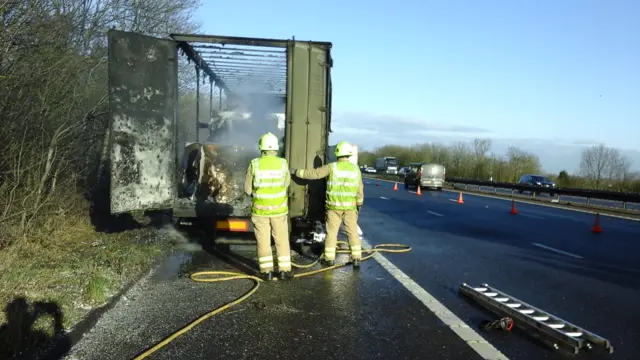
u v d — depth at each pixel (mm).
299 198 8008
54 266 6105
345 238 11039
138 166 7164
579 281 7461
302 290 6426
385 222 14422
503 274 7809
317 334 4809
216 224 8016
